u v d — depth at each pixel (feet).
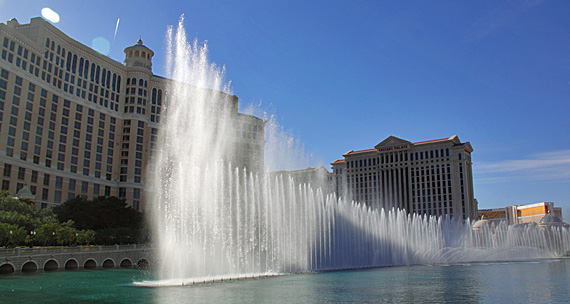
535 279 154.92
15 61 359.66
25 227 229.66
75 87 426.92
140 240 312.50
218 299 104.99
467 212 613.52
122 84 485.15
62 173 402.52
